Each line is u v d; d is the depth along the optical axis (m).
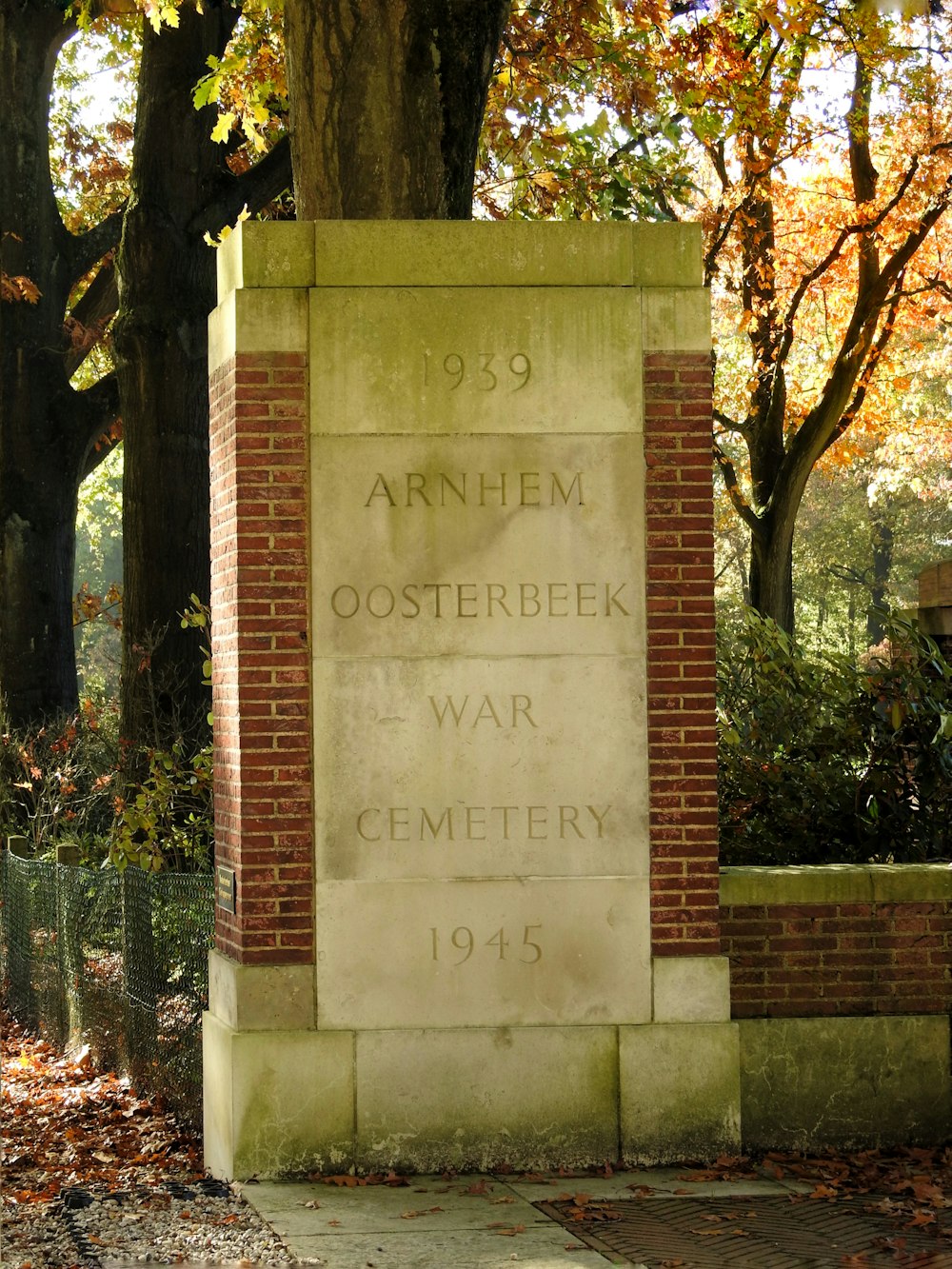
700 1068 7.91
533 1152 7.82
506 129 15.03
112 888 11.14
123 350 16.25
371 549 7.91
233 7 16.95
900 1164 7.93
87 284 24.92
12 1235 6.68
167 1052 9.66
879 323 24.28
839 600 52.19
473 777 7.91
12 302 20.00
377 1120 7.77
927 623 13.18
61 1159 8.59
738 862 9.98
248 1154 7.69
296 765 7.87
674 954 7.96
